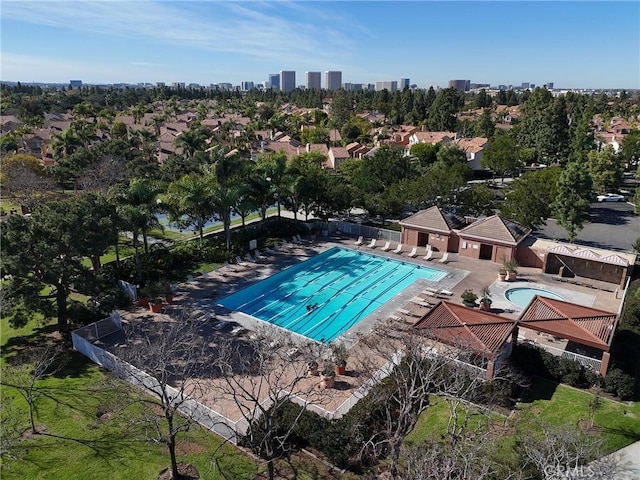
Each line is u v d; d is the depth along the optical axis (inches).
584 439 678.5
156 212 1519.4
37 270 989.8
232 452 713.6
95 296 1039.6
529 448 615.8
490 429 718.5
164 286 1239.5
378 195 1951.3
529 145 3405.5
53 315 992.2
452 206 2073.1
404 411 621.0
